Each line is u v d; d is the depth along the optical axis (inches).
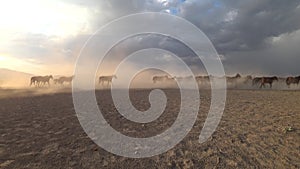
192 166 275.1
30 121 467.2
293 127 420.8
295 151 314.2
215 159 293.3
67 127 426.3
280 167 271.0
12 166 268.4
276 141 352.8
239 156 301.1
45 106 645.3
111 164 279.1
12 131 396.8
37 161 282.0
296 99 773.9
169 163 283.1
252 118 494.3
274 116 511.2
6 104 679.1
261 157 297.7
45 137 367.9
